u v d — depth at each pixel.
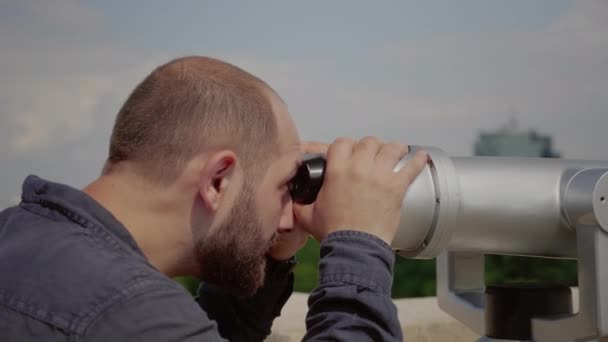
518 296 1.25
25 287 0.91
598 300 1.13
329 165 1.13
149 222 1.03
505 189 1.23
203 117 1.02
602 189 1.15
